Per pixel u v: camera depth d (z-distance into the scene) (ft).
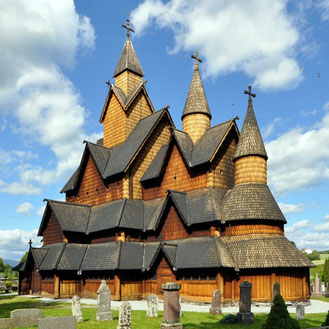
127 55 175.52
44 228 154.61
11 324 71.56
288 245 116.16
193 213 125.29
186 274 116.67
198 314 88.48
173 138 142.00
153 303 85.25
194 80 155.74
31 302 119.75
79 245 142.41
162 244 121.49
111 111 171.32
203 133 147.74
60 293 131.13
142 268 126.93
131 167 146.41
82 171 165.27
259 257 110.22
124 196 141.79
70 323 64.64
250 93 136.67
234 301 111.24
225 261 109.09
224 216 120.57
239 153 128.47
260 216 116.98
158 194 144.05
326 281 207.31
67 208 148.87
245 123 132.67
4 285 210.59
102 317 79.20
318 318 84.53
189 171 135.33
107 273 128.26
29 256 143.33
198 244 118.62
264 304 107.76
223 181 132.26
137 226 135.95
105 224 137.90
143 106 171.01
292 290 111.45
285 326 61.93
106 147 163.22
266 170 128.88
